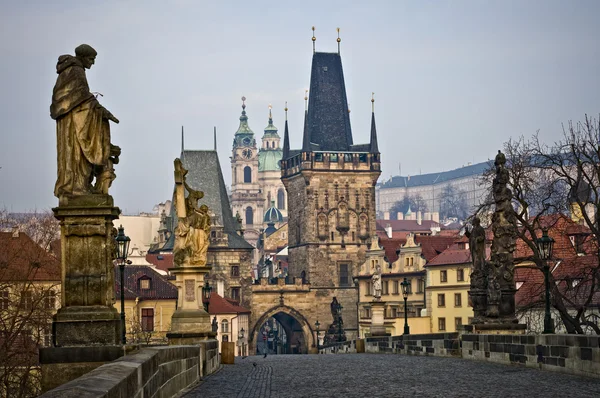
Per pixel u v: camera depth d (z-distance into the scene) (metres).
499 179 53.22
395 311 192.12
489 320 52.34
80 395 13.69
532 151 81.00
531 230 74.75
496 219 53.00
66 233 21.73
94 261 21.77
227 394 29.98
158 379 23.39
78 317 21.55
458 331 55.47
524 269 115.81
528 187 78.56
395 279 192.00
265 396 29.12
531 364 41.66
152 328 148.88
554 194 78.06
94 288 21.73
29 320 65.31
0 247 82.56
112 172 22.25
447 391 30.12
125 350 21.69
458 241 171.88
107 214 21.81
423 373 39.50
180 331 51.69
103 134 22.03
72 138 21.80
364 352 83.19
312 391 30.97
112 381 15.55
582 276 80.69
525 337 42.50
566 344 37.19
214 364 45.44
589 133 81.94
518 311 73.31
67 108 21.70
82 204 21.73
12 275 73.44
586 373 35.16
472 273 56.00
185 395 29.44
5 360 57.19
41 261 77.81
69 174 21.86
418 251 185.38
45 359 21.25
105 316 21.64
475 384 32.81
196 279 52.25
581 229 94.50
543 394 28.67
